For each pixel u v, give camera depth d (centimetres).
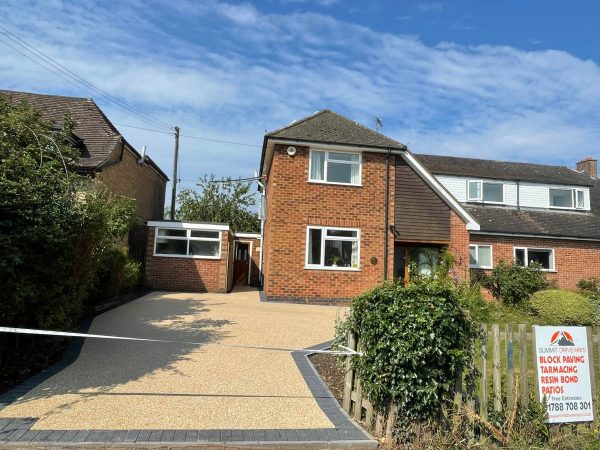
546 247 2061
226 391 573
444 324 469
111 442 420
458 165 2491
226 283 1705
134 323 939
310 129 1606
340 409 537
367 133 1658
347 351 539
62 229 612
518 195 2266
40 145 731
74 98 1898
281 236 1498
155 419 479
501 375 521
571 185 2327
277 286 1479
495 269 1922
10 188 557
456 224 1638
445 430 468
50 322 666
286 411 521
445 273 1536
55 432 436
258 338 865
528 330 1135
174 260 1681
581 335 527
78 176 802
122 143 1731
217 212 2941
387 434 465
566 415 509
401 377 465
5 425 447
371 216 1557
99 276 1042
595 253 2112
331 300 1497
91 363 659
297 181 1521
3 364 606
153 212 2289
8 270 533
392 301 491
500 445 473
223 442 434
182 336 844
